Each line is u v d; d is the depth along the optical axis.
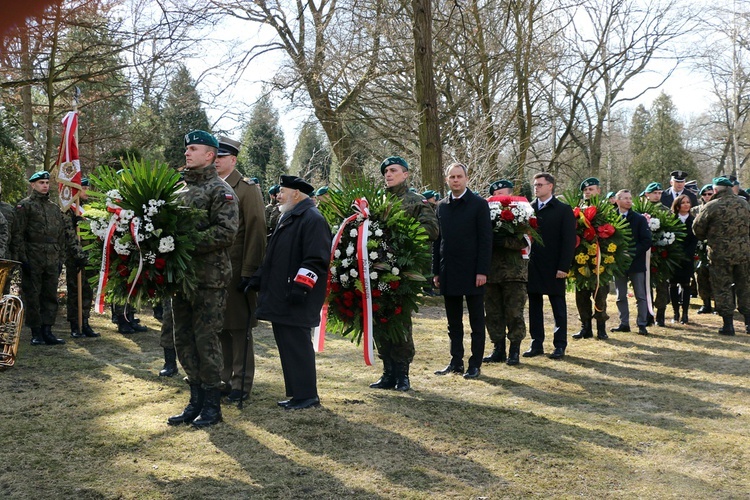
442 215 6.35
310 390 4.77
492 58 19.12
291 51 20.47
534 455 3.96
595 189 8.55
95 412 4.69
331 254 5.13
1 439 4.02
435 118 12.67
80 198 8.33
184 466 3.64
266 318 4.66
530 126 21.16
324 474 3.57
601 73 27.22
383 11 17.02
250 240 4.94
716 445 4.20
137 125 20.94
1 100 14.69
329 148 20.89
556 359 7.24
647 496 3.41
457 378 6.24
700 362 7.07
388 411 4.76
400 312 5.37
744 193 12.88
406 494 3.34
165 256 4.03
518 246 6.77
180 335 4.43
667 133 39.31
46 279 7.57
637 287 8.93
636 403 5.39
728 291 8.82
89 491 3.28
